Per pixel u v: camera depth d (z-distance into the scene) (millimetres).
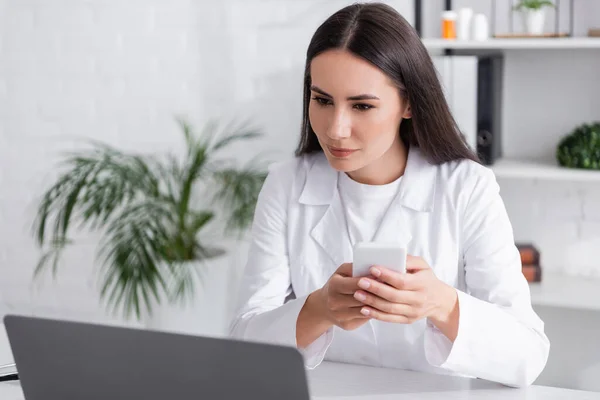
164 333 1049
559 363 3062
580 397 1435
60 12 3375
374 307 1351
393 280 1328
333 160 1492
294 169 1760
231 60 3207
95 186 3338
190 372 1054
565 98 2924
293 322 1507
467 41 2717
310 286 1711
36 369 1155
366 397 1427
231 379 1033
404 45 1471
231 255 3129
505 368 1471
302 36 3117
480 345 1455
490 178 1650
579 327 3020
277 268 1716
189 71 3262
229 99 3232
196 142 3283
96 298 3531
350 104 1447
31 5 3402
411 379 1515
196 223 3041
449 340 1482
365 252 1337
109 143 3396
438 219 1646
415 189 1659
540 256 2893
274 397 1023
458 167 1661
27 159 3520
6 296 3637
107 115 3387
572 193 2975
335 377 1524
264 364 1010
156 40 3281
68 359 1124
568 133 2932
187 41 3244
